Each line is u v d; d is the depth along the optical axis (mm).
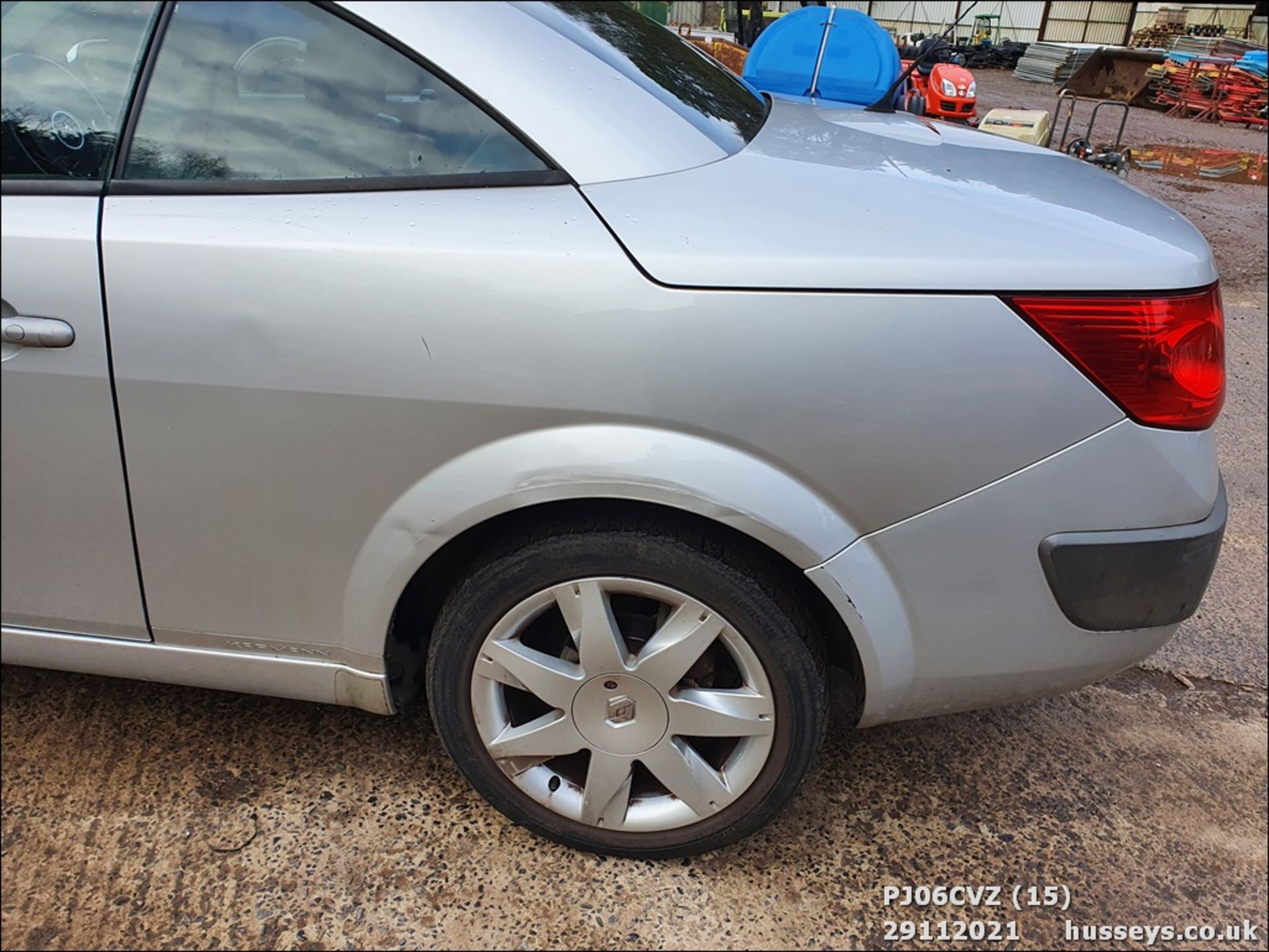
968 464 1389
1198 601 1572
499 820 1834
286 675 1701
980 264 1354
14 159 1481
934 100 6391
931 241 1380
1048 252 1375
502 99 1426
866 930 1654
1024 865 1797
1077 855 1822
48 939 1576
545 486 1420
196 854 1730
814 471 1396
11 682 2115
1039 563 1454
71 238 1413
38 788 1850
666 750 1618
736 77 2211
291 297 1389
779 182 1480
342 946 1587
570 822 1715
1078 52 15227
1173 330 1370
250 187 1444
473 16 1477
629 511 1500
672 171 1452
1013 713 2189
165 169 1460
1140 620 1524
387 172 1443
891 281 1341
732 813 1660
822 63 4480
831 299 1339
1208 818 1917
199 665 1710
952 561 1456
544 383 1376
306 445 1459
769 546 1423
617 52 1655
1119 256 1383
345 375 1404
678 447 1385
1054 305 1344
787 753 1593
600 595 1523
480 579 1542
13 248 1420
